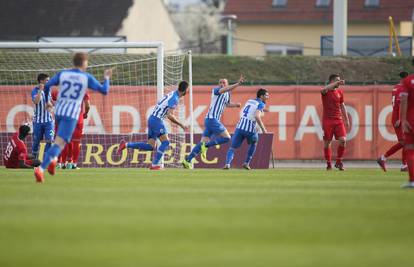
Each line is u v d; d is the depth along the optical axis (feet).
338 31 320.70
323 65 308.60
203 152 177.88
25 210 88.43
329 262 63.41
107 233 74.64
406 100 113.60
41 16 413.59
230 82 299.17
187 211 88.69
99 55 276.62
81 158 205.05
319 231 76.64
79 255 65.16
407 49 369.71
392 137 256.73
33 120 176.45
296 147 255.50
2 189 111.96
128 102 245.45
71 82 117.60
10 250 67.05
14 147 164.25
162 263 62.28
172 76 219.61
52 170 126.11
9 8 416.05
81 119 169.78
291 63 309.83
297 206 93.76
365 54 361.51
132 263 62.18
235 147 180.04
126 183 124.88
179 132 216.74
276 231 76.38
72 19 414.00
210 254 65.98
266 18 503.20
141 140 206.39
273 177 144.25
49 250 67.05
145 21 429.79
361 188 119.24
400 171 174.91
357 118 256.11
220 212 88.12
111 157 205.36
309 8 505.66
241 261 63.36
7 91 243.19
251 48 506.48
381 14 499.92
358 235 74.95
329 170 179.63
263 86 254.47
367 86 256.32
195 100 252.21
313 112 255.29
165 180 132.57
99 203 95.04
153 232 75.31
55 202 95.81
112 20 416.87
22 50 285.02
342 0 319.47
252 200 99.66
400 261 64.08
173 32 452.35
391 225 80.33
